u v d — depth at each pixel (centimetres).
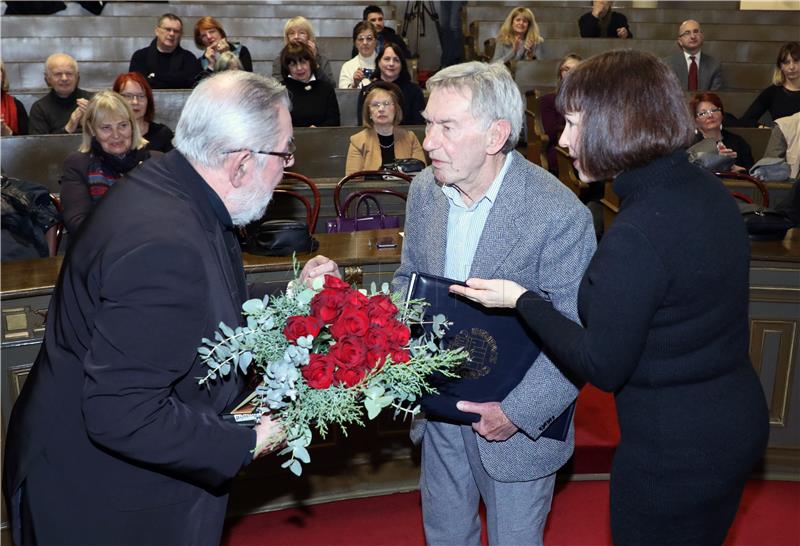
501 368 171
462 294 162
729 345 141
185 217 139
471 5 970
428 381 172
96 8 830
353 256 265
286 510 272
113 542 146
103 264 133
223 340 139
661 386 141
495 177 171
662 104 134
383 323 144
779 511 269
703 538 146
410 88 591
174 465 136
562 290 165
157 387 133
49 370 146
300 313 149
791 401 279
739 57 820
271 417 148
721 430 140
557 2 981
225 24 839
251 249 267
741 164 520
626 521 149
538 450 175
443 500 191
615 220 139
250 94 142
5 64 724
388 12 874
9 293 226
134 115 348
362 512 271
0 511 235
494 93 160
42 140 479
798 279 268
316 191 375
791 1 962
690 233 134
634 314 132
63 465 145
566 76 143
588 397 324
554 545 252
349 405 142
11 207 314
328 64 643
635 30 882
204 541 153
